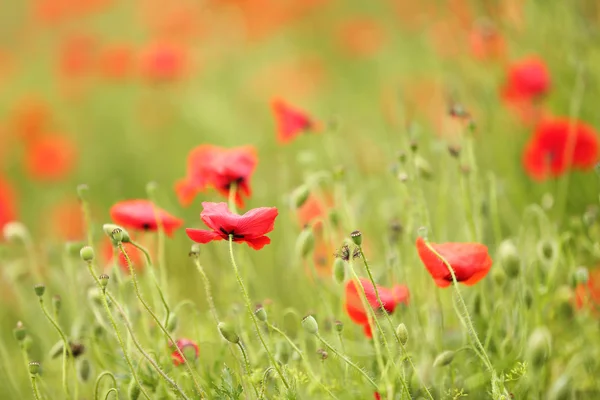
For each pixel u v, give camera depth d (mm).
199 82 5086
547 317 2773
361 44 5051
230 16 5594
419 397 2646
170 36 5406
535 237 2855
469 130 2771
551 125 2924
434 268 2633
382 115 3572
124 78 5148
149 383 2670
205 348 2758
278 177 3385
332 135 3078
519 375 2654
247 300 2590
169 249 3111
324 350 2680
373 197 3068
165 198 3594
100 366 2744
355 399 2666
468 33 3311
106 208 4043
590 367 2727
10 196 3098
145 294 2842
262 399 2613
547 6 3109
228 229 2609
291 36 5570
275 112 2953
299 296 2953
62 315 2955
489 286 2789
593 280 2816
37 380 2764
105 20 6660
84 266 2824
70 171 4348
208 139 4371
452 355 2635
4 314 3057
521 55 3148
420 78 4176
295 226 2941
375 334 2607
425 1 3916
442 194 2830
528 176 3059
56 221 3643
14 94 6027
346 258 2600
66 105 5457
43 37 6691
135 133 4883
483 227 2824
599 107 3045
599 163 2746
